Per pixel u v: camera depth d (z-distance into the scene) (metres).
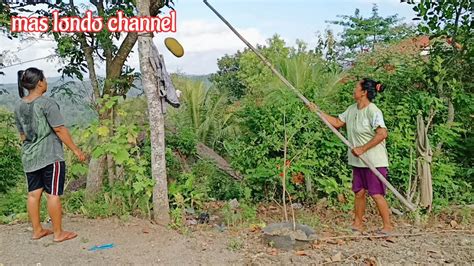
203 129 12.85
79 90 8.09
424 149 6.91
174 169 8.35
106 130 6.32
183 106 13.72
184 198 7.18
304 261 5.01
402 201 6.14
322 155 7.93
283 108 7.19
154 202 6.20
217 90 16.47
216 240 5.69
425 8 8.17
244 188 8.12
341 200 7.55
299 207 7.76
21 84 5.33
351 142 6.18
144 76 6.11
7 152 9.35
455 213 7.02
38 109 5.21
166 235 5.74
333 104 8.55
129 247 5.31
